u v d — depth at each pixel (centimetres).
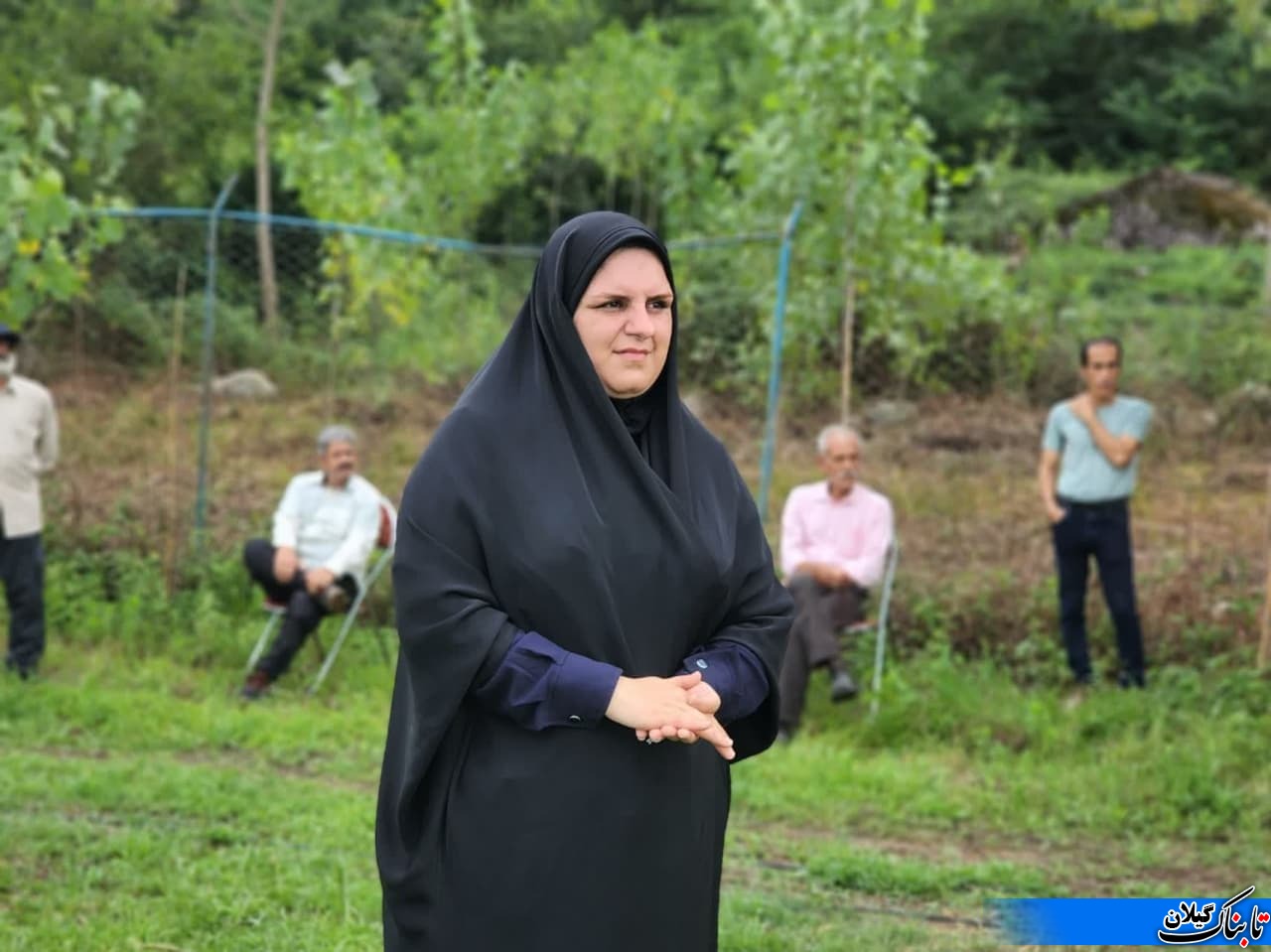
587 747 272
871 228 1132
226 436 1305
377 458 1295
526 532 275
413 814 285
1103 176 2670
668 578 279
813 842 618
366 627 930
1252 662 841
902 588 940
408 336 1483
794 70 1147
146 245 1413
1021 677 854
